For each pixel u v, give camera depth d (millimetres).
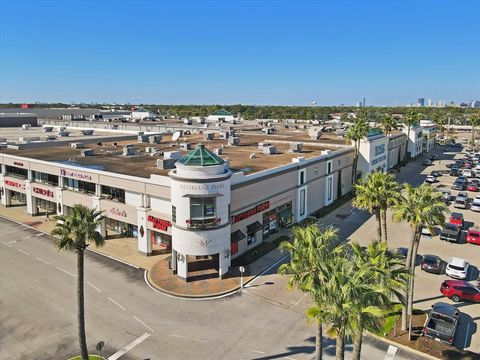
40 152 68562
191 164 38219
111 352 28438
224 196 39031
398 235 53312
